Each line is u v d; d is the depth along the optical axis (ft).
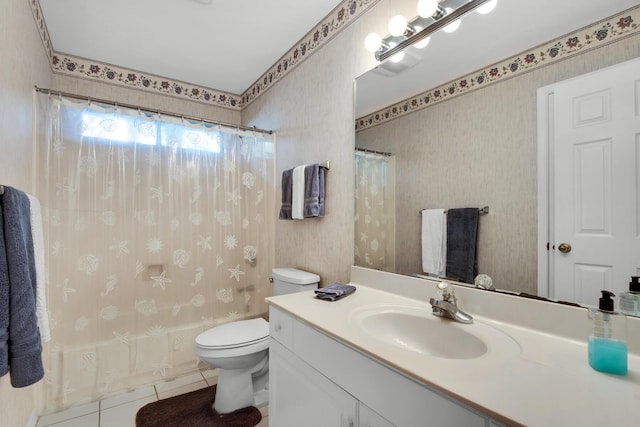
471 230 3.90
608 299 2.47
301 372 3.70
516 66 3.49
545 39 3.25
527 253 3.37
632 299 2.66
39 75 6.04
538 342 2.92
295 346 3.83
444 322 3.47
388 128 4.95
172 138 7.08
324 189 6.08
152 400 6.07
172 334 6.97
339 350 3.11
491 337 3.06
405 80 4.70
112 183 6.40
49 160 5.83
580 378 2.25
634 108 2.66
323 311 3.85
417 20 4.34
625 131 2.71
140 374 6.60
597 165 2.88
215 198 7.52
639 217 2.64
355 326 3.32
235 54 7.63
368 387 2.76
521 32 3.45
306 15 6.15
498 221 3.64
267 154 8.17
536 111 3.31
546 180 3.23
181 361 7.04
